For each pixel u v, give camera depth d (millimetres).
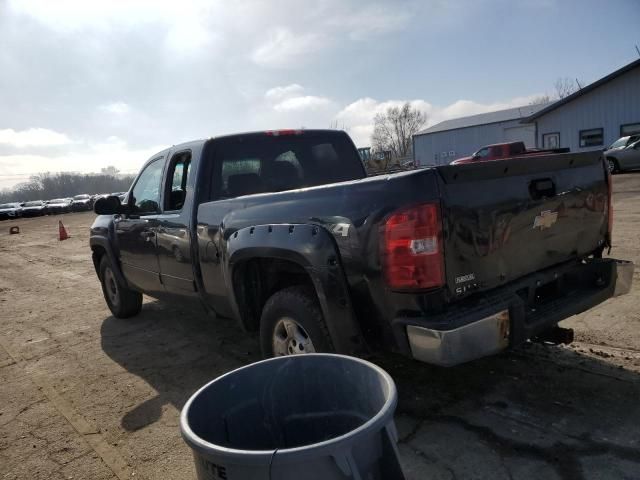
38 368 4898
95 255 6578
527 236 3078
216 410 1808
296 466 1368
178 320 6113
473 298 2869
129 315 6379
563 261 3406
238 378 1881
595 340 4105
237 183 4496
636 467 2537
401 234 2648
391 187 2723
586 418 3008
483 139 44500
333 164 5164
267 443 1926
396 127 72375
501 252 2930
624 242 7480
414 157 49750
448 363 2566
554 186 3225
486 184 2852
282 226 3279
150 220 4941
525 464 2666
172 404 3855
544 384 3465
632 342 3988
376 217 2760
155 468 3023
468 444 2895
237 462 1399
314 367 1944
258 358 4609
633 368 3549
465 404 3324
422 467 2738
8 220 45406
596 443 2760
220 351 4898
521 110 44750
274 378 1942
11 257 15062
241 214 3680
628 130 26484
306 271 3273
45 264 12641
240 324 3912
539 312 3102
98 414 3789
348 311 2971
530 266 3129
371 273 2820
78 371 4715
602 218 3672
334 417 1920
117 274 5977
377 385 1745
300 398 1960
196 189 4293
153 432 3451
